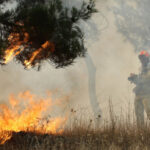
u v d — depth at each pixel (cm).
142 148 1156
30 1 1168
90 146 1152
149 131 1412
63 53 1142
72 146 1152
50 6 1066
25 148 1141
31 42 1123
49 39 1097
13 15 1088
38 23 1061
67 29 1092
